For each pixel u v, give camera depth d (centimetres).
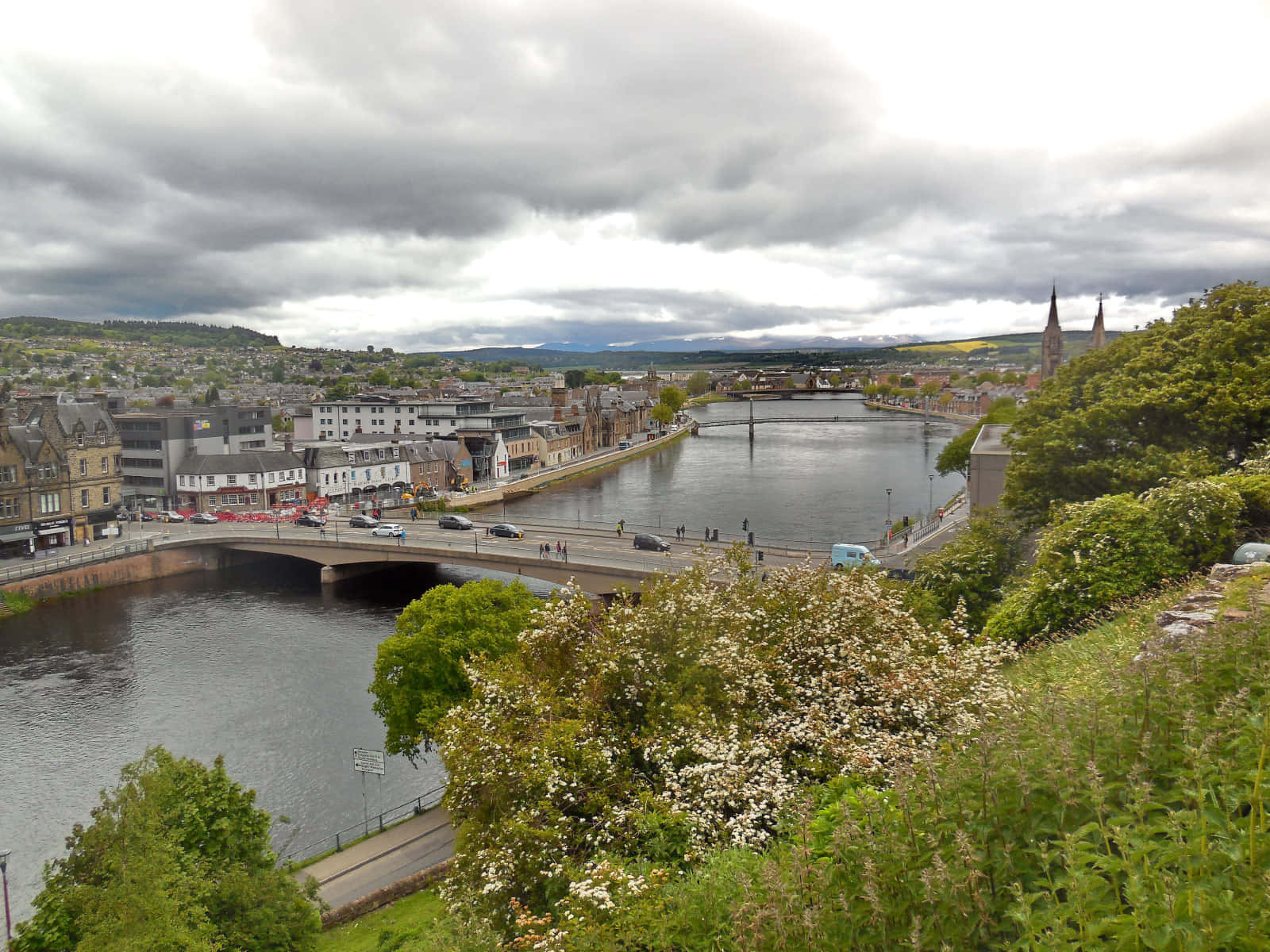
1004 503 4500
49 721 4944
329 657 6034
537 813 1738
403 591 8044
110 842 1939
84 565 7869
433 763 4466
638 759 1944
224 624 6900
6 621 6956
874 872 949
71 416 9288
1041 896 801
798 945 954
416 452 13238
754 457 18450
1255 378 3900
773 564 6712
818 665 2167
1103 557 2747
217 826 2295
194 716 5009
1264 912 655
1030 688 1808
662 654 2123
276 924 2200
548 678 2267
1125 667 1191
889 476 14650
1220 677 1041
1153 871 760
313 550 8438
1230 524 2716
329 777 4303
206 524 10188
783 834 1436
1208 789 796
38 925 1964
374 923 2838
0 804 4038
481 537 8781
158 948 1780
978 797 959
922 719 1848
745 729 1936
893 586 3059
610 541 8369
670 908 1288
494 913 1728
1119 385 4506
